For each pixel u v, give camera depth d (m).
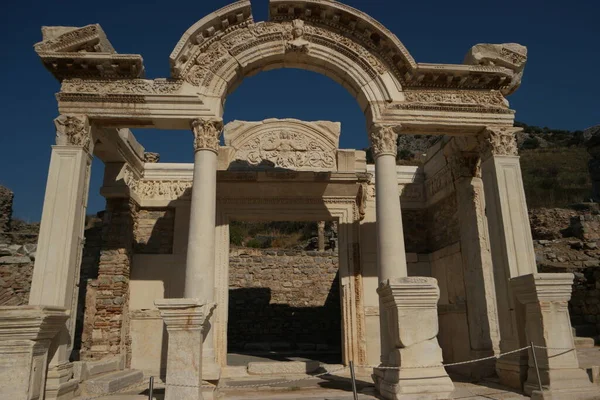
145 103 11.66
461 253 14.27
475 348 13.03
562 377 8.91
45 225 10.45
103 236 14.47
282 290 24.03
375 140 12.17
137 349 14.57
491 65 12.63
